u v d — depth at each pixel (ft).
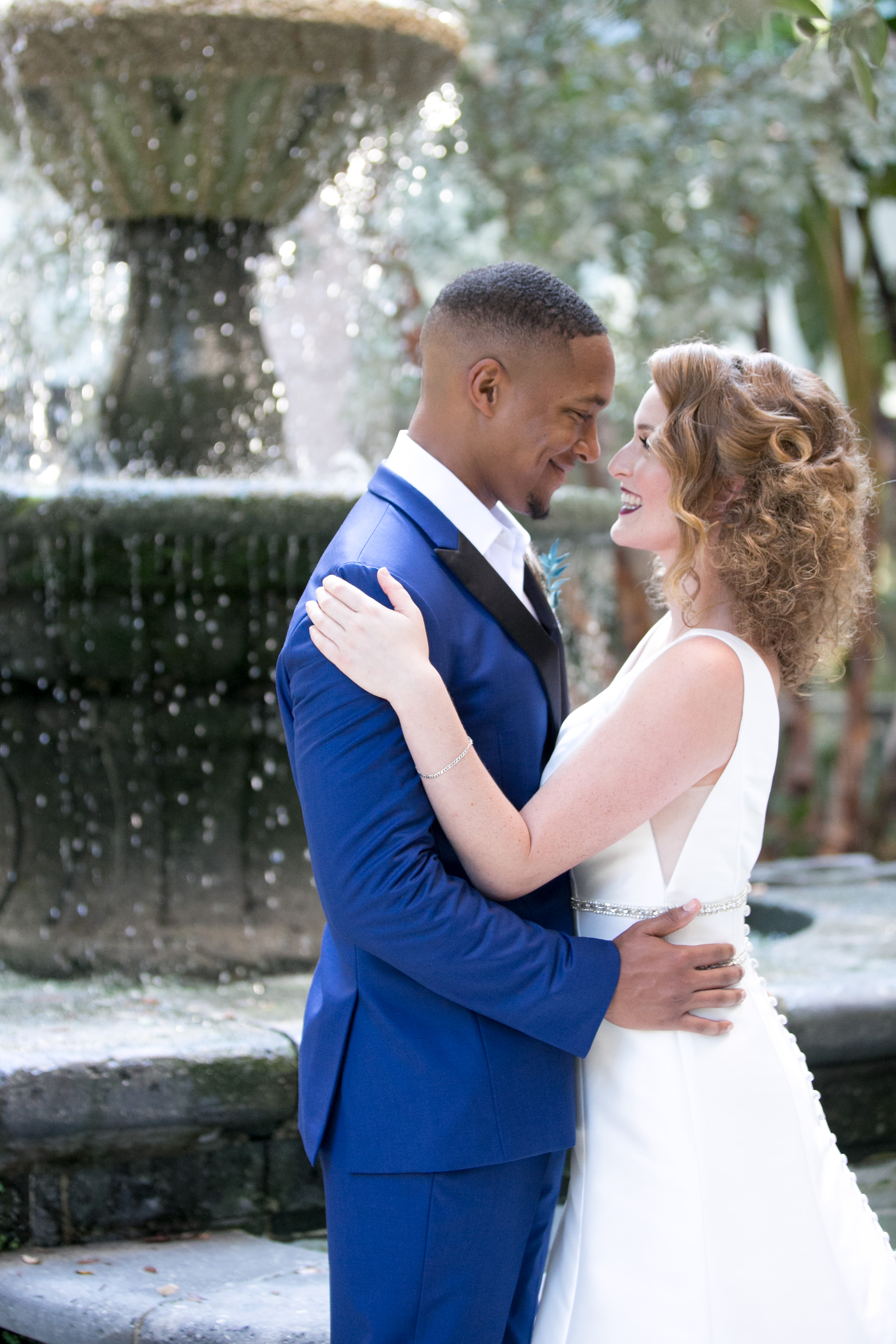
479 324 5.71
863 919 13.37
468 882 5.66
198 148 13.02
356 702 5.31
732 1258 5.69
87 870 12.63
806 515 5.86
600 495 13.42
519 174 22.47
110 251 14.47
